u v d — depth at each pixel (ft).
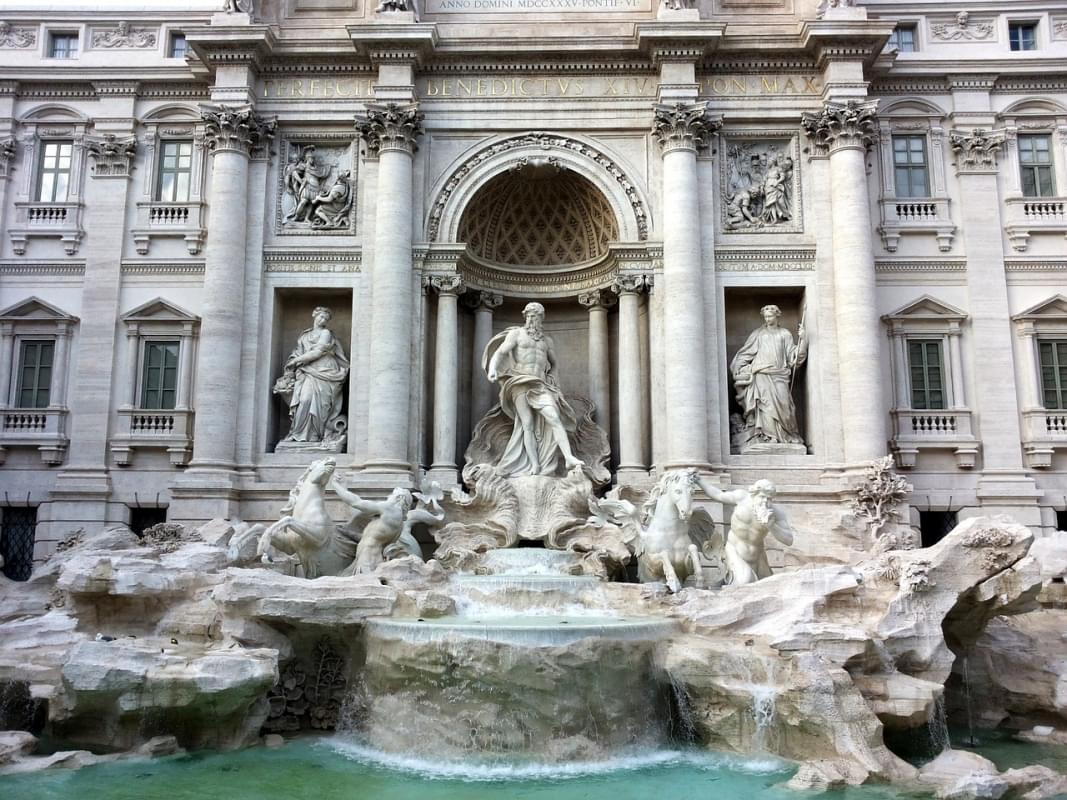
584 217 96.99
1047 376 92.12
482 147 91.91
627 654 54.44
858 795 46.47
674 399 84.99
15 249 96.02
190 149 98.07
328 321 93.40
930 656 56.75
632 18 95.50
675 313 86.22
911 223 93.40
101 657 53.42
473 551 76.59
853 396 85.25
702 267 89.04
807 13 93.50
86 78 97.25
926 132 95.76
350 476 84.58
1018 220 93.81
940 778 48.80
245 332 89.71
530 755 51.67
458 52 91.35
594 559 74.23
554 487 82.38
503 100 92.27
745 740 53.93
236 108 90.22
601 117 91.86
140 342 93.91
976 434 90.68
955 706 63.26
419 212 90.58
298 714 60.90
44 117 98.22
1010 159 95.30
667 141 89.51
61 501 90.58
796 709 51.13
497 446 88.53
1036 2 96.22
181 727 55.01
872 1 96.99
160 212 95.91
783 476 86.02
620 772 50.55
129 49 99.14
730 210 91.25
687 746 55.93
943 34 96.73
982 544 58.75
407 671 54.19
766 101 91.76
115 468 91.76
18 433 92.48
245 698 54.19
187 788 47.44
